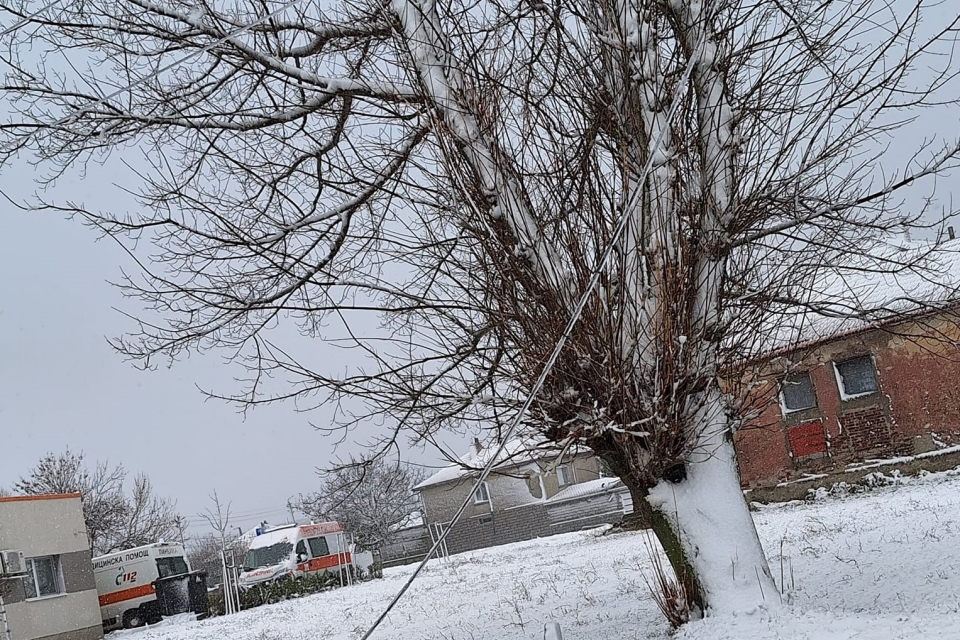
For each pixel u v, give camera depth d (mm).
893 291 16703
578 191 6984
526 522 50406
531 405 6895
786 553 12695
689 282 6836
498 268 6855
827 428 25219
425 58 7035
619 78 6973
